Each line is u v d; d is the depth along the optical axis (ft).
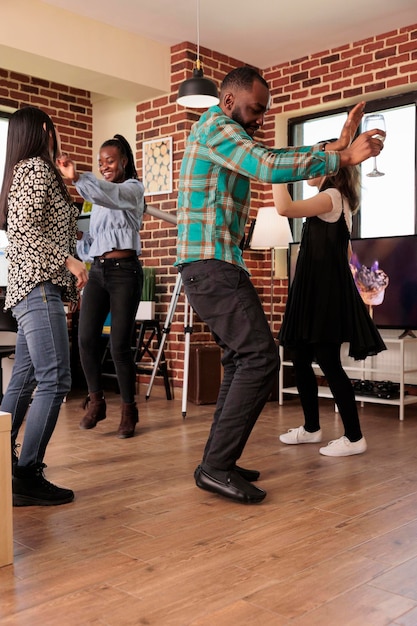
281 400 16.22
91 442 11.82
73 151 20.11
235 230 8.22
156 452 11.06
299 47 17.61
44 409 7.91
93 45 15.78
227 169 7.99
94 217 12.19
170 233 17.57
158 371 17.71
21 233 7.68
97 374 12.64
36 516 7.75
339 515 7.79
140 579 5.97
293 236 19.33
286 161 7.01
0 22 14.15
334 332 10.26
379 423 13.89
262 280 19.36
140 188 11.00
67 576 6.04
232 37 16.85
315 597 5.60
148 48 16.94
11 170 7.84
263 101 8.08
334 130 18.43
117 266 11.94
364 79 17.06
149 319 17.28
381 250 15.79
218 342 8.77
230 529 7.31
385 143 17.37
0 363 15.24
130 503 8.26
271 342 8.10
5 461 6.29
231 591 5.72
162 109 17.72
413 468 10.00
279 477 9.48
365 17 15.66
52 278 7.81
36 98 19.13
